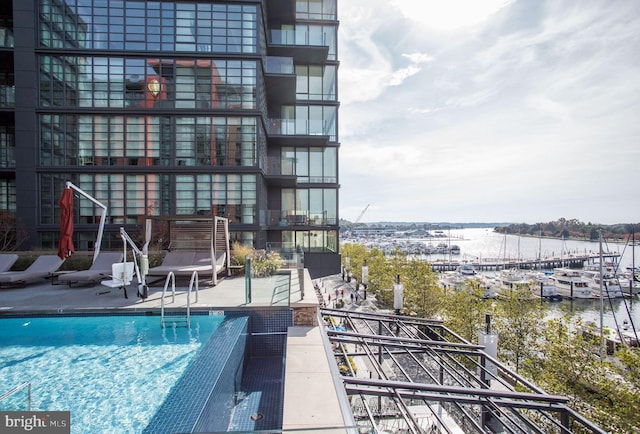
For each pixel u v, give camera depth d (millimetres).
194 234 10719
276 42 20859
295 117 22281
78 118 16922
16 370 4566
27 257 11961
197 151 17469
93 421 3344
